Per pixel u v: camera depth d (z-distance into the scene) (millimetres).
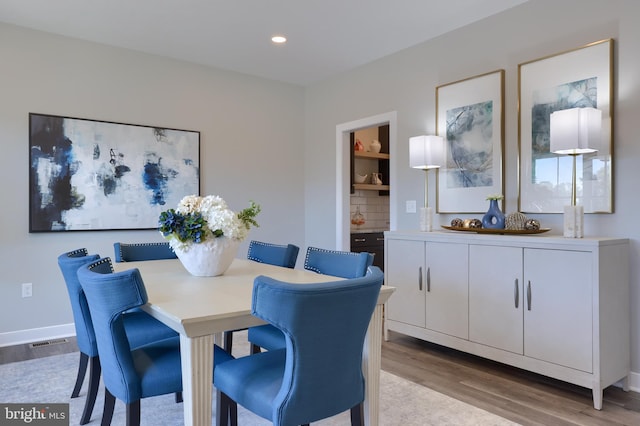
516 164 3266
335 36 3799
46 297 3730
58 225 3746
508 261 2840
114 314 1568
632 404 2473
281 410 1367
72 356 3271
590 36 2867
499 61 3371
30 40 3637
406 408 2402
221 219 2184
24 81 3617
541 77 3098
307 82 5176
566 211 2670
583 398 2553
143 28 3625
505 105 3328
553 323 2611
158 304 1605
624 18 2713
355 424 1661
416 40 3902
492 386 2725
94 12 3328
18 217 3604
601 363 2422
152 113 4238
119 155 4039
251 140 4906
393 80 4230
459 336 3125
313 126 5242
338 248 4883
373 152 6012
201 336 1477
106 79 3984
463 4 3219
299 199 5297
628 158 2693
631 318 2686
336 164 4914
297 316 1307
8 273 3574
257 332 2352
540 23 3121
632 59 2678
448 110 3715
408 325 3496
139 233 4172
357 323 1458
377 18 3443
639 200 2650
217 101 4648
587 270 2465
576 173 2914
